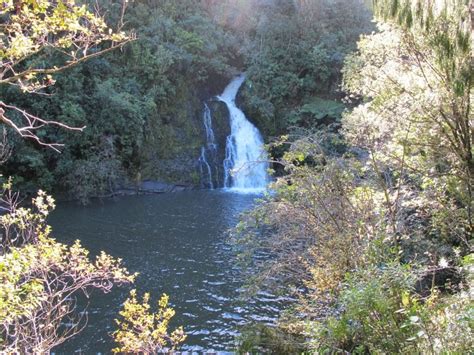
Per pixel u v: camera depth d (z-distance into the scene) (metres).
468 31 5.55
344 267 6.65
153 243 13.41
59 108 19.84
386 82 7.74
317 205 7.12
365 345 4.30
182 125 24.42
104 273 6.12
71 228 14.89
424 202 7.80
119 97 20.72
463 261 4.68
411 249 7.13
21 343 4.72
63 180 19.66
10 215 5.41
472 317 3.26
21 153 18.31
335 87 26.80
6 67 4.04
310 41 27.25
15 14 4.09
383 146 7.63
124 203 19.22
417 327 3.91
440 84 6.95
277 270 7.67
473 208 7.52
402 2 6.14
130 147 21.73
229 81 28.30
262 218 7.62
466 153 7.16
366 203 7.10
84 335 8.10
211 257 12.22
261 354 6.64
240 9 30.23
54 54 18.14
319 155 7.60
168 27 25.22
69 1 3.84
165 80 23.81
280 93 26.02
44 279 5.07
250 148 25.72
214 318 8.86
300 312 7.58
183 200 19.89
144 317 5.48
